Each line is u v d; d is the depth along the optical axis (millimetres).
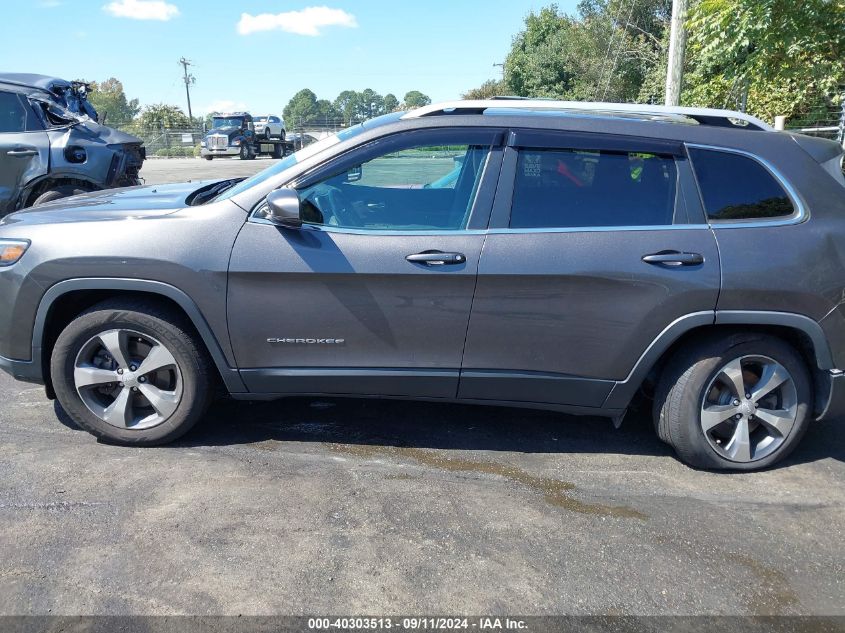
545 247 3314
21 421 3990
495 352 3455
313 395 3635
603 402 3553
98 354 3625
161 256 3350
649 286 3314
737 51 8719
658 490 3443
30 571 2656
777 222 3389
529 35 45094
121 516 3037
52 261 3402
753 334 3475
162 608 2486
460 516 3139
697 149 3424
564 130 3418
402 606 2545
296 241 3359
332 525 3027
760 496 3408
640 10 29641
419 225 3406
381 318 3402
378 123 3545
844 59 8516
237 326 3438
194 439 3814
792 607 2621
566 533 3037
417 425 4090
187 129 53125
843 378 3461
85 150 7988
